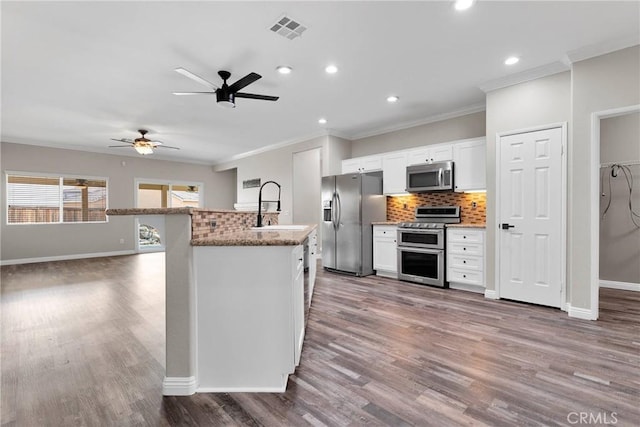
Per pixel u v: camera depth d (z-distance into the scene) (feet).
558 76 10.79
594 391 5.93
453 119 16.21
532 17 8.23
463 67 11.09
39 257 23.06
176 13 8.00
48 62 10.64
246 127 19.08
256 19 8.27
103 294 13.64
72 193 24.64
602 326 9.27
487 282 12.50
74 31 8.78
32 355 7.69
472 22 8.45
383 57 10.40
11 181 22.17
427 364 7.07
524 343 8.13
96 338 8.77
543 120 11.08
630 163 13.70
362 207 16.80
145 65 10.89
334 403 5.68
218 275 6.31
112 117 16.94
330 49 9.87
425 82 12.42
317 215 21.29
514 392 5.92
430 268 14.60
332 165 19.97
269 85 12.71
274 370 6.23
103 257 25.32
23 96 13.78
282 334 6.25
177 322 6.11
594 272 9.78
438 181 14.94
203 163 31.86
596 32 8.89
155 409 5.58
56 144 23.57
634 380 6.29
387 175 17.56
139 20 8.29
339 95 13.82
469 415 5.26
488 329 9.12
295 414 5.39
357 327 9.37
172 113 16.25
